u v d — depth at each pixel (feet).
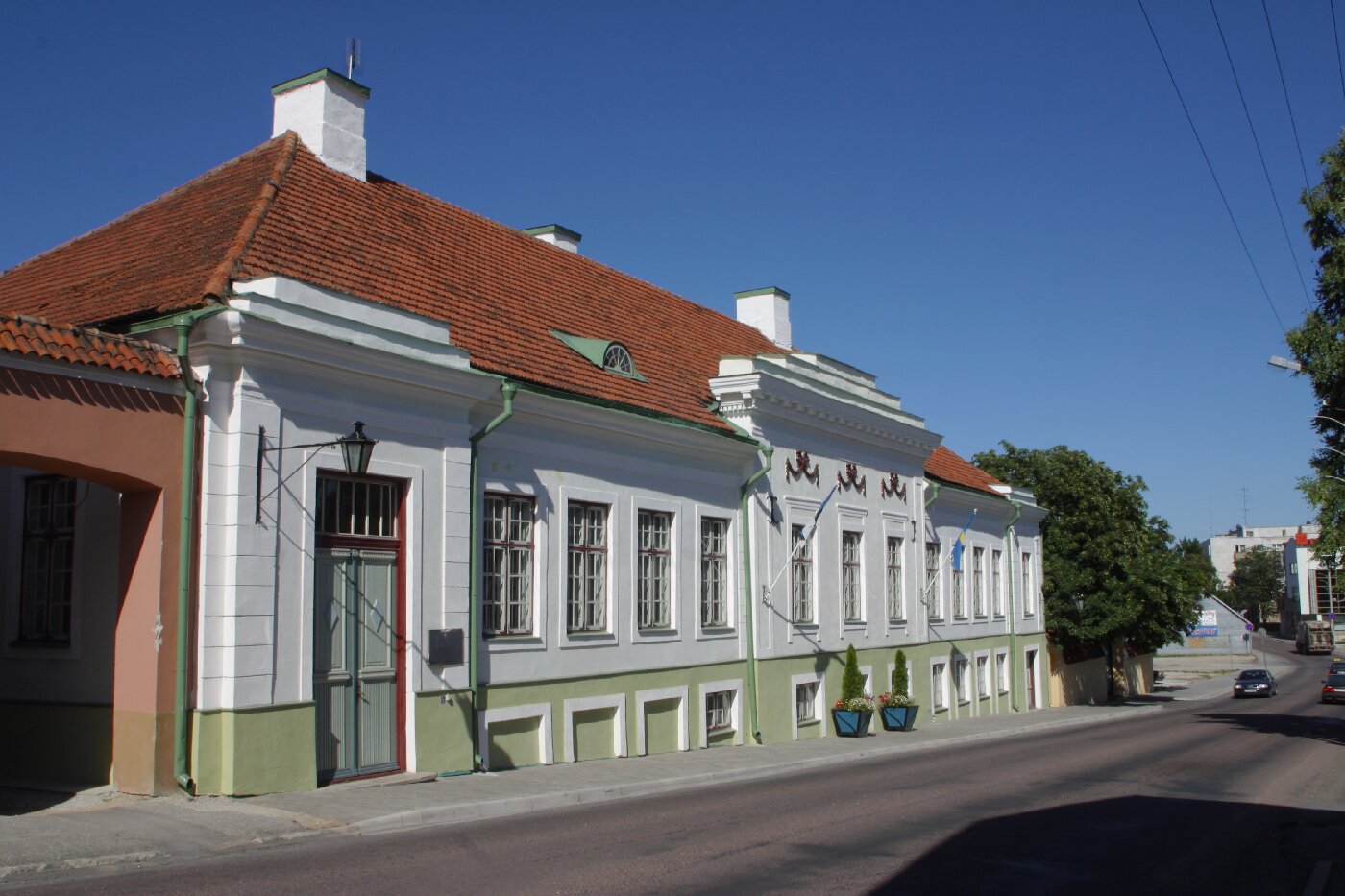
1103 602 138.41
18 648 43.06
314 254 50.49
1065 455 144.15
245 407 40.29
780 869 30.58
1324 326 72.33
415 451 47.39
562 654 55.77
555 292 69.72
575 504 58.18
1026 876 30.81
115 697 39.27
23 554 44.09
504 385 51.03
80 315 45.83
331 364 42.93
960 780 53.62
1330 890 30.78
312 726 41.73
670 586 65.05
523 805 41.81
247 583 39.93
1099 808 44.55
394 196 63.93
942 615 103.81
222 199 54.24
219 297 41.24
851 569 85.92
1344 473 73.46
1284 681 222.07
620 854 32.24
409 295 53.72
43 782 40.68
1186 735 88.28
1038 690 131.23
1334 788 53.42
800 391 75.05
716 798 46.01
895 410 89.66
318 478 43.68
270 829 34.06
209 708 39.11
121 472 37.45
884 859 32.48
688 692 65.21
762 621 72.38
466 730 48.80
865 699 80.69
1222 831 40.04
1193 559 237.25
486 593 52.11
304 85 61.26
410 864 30.07
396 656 46.34
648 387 65.77
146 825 33.65
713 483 68.95
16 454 34.96
